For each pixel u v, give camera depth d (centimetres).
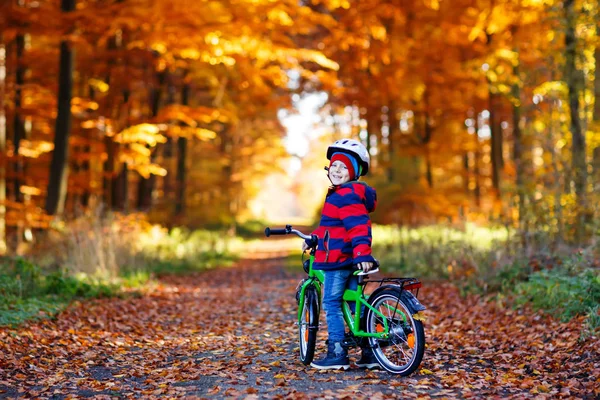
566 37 1270
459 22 2144
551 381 495
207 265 1761
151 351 661
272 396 457
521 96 1353
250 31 1466
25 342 655
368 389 468
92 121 1855
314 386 484
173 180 3089
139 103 2536
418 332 488
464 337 686
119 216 1595
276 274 1599
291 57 1559
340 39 2127
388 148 2748
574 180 1166
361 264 500
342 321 532
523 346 621
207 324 848
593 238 958
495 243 1084
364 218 511
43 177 2227
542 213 1079
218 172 3550
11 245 1444
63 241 1276
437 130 2567
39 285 972
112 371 569
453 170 2748
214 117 1934
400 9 2159
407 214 2328
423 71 2352
